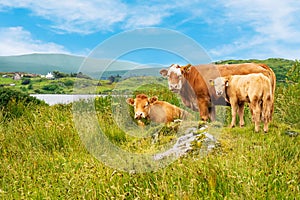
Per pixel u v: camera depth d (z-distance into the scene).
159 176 4.87
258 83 7.81
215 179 4.50
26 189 4.85
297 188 4.26
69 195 4.51
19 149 6.87
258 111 7.80
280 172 4.78
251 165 5.00
